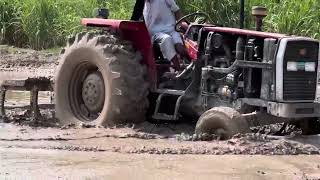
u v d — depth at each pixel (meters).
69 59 10.34
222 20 18.48
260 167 7.19
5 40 21.83
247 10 17.52
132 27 9.80
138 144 8.43
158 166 7.20
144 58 9.88
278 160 7.55
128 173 6.86
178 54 9.85
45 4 21.08
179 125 10.01
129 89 9.57
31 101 10.79
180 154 7.84
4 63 18.72
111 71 9.60
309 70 8.78
